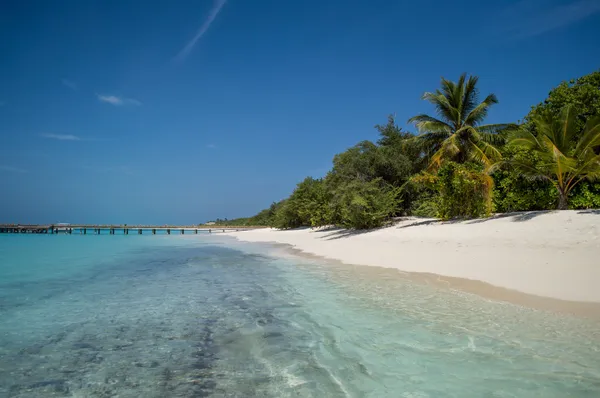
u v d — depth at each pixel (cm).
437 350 504
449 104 2619
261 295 900
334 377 439
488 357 473
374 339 558
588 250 970
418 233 1800
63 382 439
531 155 1766
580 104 1958
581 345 496
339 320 661
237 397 396
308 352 520
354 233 2450
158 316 720
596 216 1341
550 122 1767
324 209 3173
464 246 1334
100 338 595
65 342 577
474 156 2397
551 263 930
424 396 385
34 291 988
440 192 2133
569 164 1616
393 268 1218
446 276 1009
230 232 5978
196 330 629
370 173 2975
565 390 385
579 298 699
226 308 775
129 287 1035
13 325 669
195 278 1191
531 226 1403
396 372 445
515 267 965
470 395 382
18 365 490
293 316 701
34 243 3528
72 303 839
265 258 1803
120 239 4522
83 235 6150
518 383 403
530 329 566
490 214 1914
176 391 413
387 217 2583
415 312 689
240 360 499
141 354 525
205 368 475
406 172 2942
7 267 1535
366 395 393
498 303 721
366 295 852
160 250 2522
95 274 1317
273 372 459
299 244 2441
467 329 582
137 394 408
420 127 2592
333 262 1490
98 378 449
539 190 1833
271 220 5425
